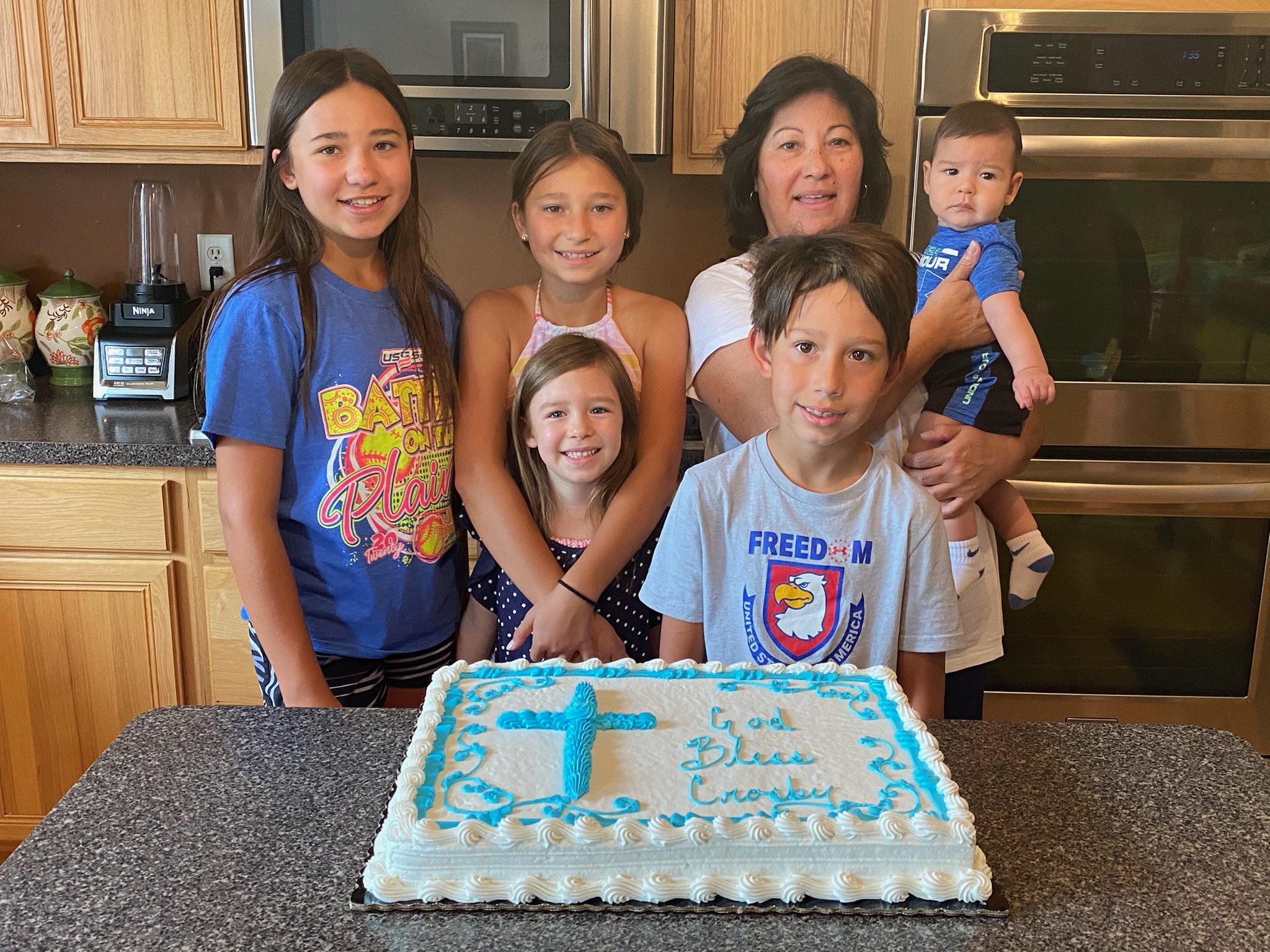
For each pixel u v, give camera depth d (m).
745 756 0.94
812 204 1.54
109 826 0.90
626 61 2.14
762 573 1.23
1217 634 2.24
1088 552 2.20
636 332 1.60
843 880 0.82
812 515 1.22
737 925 0.80
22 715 2.19
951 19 2.02
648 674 1.10
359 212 1.38
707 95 2.18
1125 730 1.09
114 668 2.16
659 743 0.96
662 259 2.66
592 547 1.45
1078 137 2.02
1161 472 2.13
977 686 1.57
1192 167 2.05
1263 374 2.16
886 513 1.22
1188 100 2.02
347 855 0.87
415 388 1.48
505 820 0.83
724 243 2.65
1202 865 0.87
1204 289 2.12
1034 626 2.24
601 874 0.83
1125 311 2.13
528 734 0.97
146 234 2.54
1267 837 0.91
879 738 0.98
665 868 0.83
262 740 1.04
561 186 1.46
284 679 1.39
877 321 1.14
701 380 1.53
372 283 1.50
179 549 2.11
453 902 0.81
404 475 1.48
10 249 2.67
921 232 2.11
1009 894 0.83
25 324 2.54
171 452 2.03
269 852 0.87
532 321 1.58
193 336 2.43
